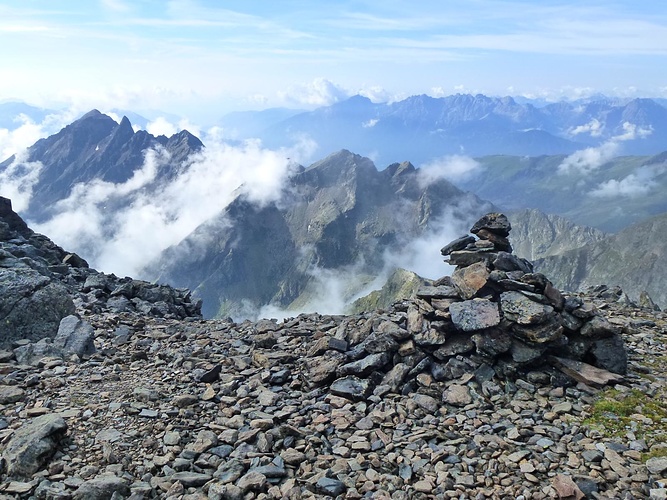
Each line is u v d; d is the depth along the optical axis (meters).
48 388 16.02
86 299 29.41
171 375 17.78
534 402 15.40
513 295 17.58
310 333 23.25
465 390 15.95
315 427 14.12
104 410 14.59
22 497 10.59
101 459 12.08
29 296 21.20
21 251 32.91
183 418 14.50
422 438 13.41
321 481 11.41
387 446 13.02
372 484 11.45
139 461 12.19
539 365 17.05
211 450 12.73
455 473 11.89
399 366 16.98
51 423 12.34
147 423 13.98
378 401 15.61
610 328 17.22
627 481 11.45
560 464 12.22
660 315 26.77
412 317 18.66
